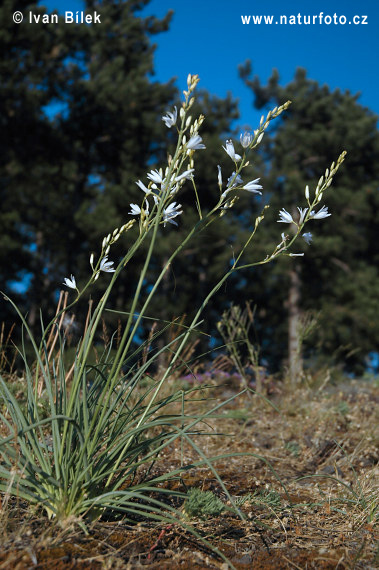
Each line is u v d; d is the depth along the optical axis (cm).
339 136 1698
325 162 1772
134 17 1755
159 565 198
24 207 1614
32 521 211
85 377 226
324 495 304
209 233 1586
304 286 1836
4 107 1366
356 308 1722
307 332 646
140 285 223
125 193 1520
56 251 1689
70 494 215
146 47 1783
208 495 242
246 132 229
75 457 226
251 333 1753
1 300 1428
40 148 1487
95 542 205
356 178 1803
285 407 540
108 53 1698
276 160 1770
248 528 241
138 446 243
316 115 1772
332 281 1781
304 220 238
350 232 1723
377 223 1869
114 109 1497
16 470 223
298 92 1783
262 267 1742
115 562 192
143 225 226
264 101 1858
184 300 1694
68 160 1551
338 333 1698
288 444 411
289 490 312
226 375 659
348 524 257
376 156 1780
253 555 217
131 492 215
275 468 362
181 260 1644
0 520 207
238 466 356
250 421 481
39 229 1602
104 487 235
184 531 228
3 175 1512
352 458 385
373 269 1830
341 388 725
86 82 1493
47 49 1416
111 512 231
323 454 398
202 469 340
